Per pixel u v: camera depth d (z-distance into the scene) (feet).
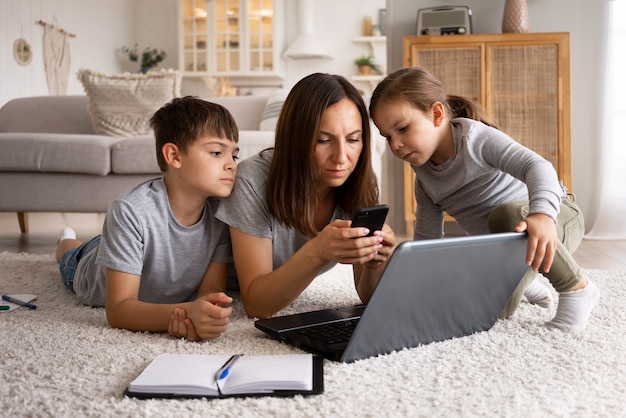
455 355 4.06
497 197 5.22
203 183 4.77
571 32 13.09
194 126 4.70
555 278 4.65
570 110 12.28
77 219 16.07
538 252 4.19
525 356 4.04
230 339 4.52
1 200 10.75
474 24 13.41
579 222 5.25
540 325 4.82
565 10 13.07
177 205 5.00
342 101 4.56
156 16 29.78
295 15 28.32
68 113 13.96
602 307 5.49
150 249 4.95
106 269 4.87
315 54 27.09
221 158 4.81
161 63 29.89
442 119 5.06
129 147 10.43
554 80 12.30
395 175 13.69
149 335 4.62
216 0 27.81
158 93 12.79
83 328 4.84
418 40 12.58
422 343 4.30
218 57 27.99
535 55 12.32
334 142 4.56
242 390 3.37
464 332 4.54
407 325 4.06
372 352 4.01
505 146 4.88
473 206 5.32
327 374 3.68
